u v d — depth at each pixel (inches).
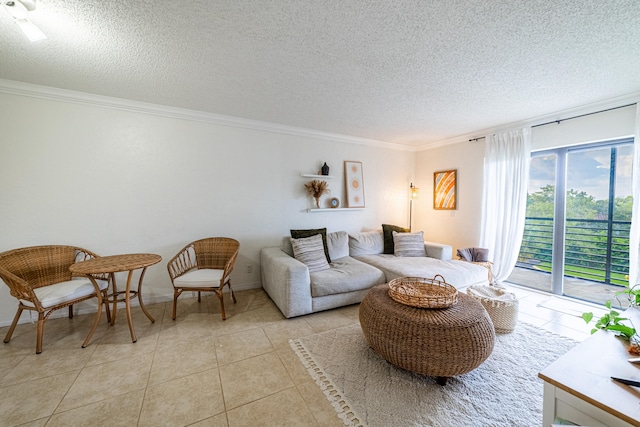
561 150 127.3
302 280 103.4
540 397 61.7
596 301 119.6
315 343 85.4
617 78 88.9
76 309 106.7
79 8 56.4
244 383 66.3
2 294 94.8
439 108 118.3
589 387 36.8
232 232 135.0
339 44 70.6
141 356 77.5
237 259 136.8
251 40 68.9
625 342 48.1
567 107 116.0
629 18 59.3
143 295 117.0
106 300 94.2
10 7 52.5
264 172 141.9
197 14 58.9
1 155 93.0
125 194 111.9
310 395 62.3
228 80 91.7
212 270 113.8
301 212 153.7
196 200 125.7
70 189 103.0
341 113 125.6
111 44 70.4
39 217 99.0
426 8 57.0
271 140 143.0
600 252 120.0
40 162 98.3
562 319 103.8
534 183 139.9
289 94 103.7
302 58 77.5
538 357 77.8
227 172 132.3
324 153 159.9
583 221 124.1
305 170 154.0
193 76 88.6
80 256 104.3
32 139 96.9
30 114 96.1
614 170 115.1
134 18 60.1
